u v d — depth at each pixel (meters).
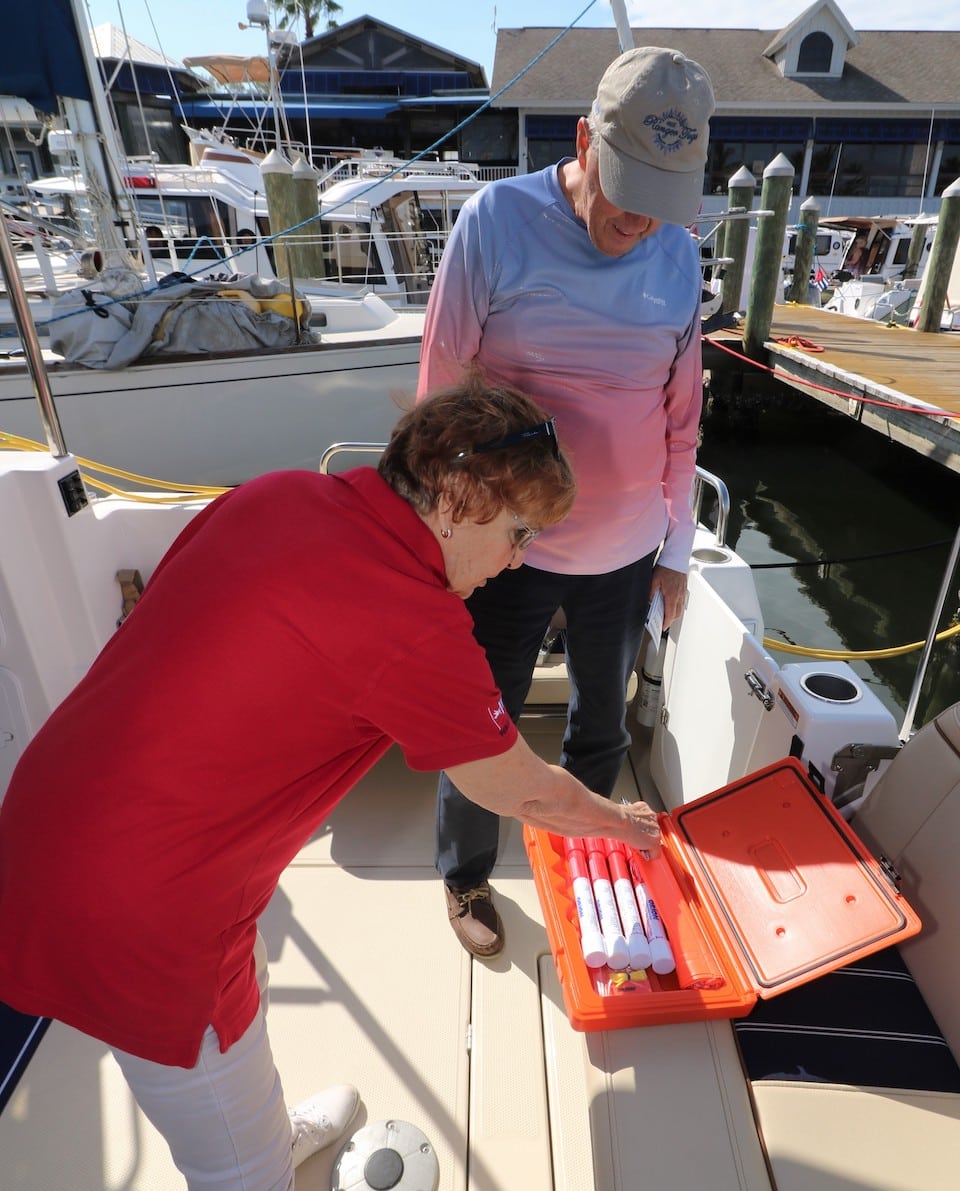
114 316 4.20
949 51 21.73
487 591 1.46
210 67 11.60
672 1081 1.10
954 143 20.34
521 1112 1.41
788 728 1.48
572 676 1.64
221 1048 0.90
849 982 1.22
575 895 1.39
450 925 1.78
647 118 1.06
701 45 21.97
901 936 1.14
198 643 0.74
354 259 6.97
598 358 1.30
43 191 5.01
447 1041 1.54
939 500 8.15
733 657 1.72
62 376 4.23
